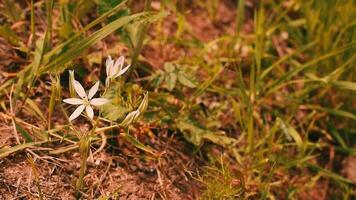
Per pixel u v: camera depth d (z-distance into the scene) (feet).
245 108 2.39
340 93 2.54
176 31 2.58
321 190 2.37
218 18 2.73
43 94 2.09
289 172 2.35
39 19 2.27
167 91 2.26
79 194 1.87
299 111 2.53
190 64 2.41
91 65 2.20
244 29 2.74
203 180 2.08
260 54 2.44
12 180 1.82
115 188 1.93
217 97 2.39
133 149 2.06
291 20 2.81
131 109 1.96
